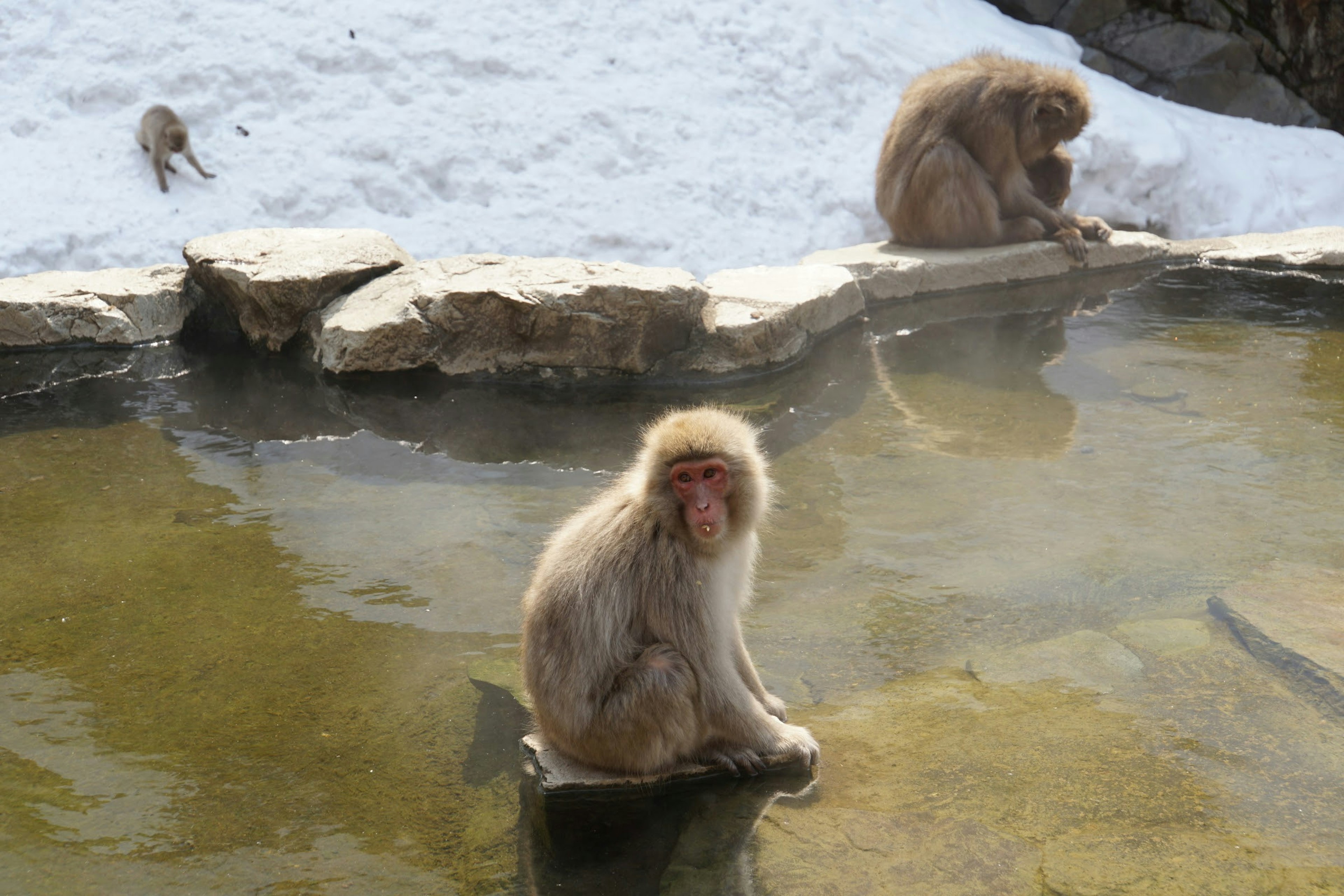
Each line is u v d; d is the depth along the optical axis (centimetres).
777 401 664
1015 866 280
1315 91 1283
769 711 345
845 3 1181
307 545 477
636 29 1108
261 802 313
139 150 957
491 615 420
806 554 464
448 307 707
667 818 307
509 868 286
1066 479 532
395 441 604
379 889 278
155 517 505
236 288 755
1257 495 509
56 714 358
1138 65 1284
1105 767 320
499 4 1098
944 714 351
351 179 970
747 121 1063
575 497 526
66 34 1027
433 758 335
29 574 452
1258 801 303
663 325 706
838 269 837
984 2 1306
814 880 278
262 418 639
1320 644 376
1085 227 957
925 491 523
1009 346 754
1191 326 789
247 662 389
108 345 740
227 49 1025
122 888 278
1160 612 411
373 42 1049
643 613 315
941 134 909
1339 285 903
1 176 920
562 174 995
